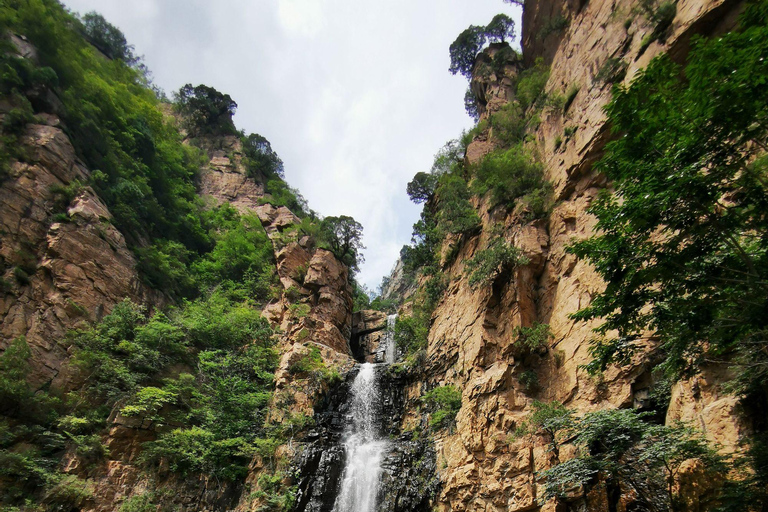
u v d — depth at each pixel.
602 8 28.92
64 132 34.34
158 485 24.06
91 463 23.05
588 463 13.20
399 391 33.53
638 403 16.83
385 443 29.66
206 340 34.28
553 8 38.47
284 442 28.19
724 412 11.65
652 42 22.11
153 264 36.84
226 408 29.34
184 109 71.50
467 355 26.70
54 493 21.03
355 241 50.88
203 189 60.00
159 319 33.75
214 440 27.00
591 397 18.47
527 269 24.77
